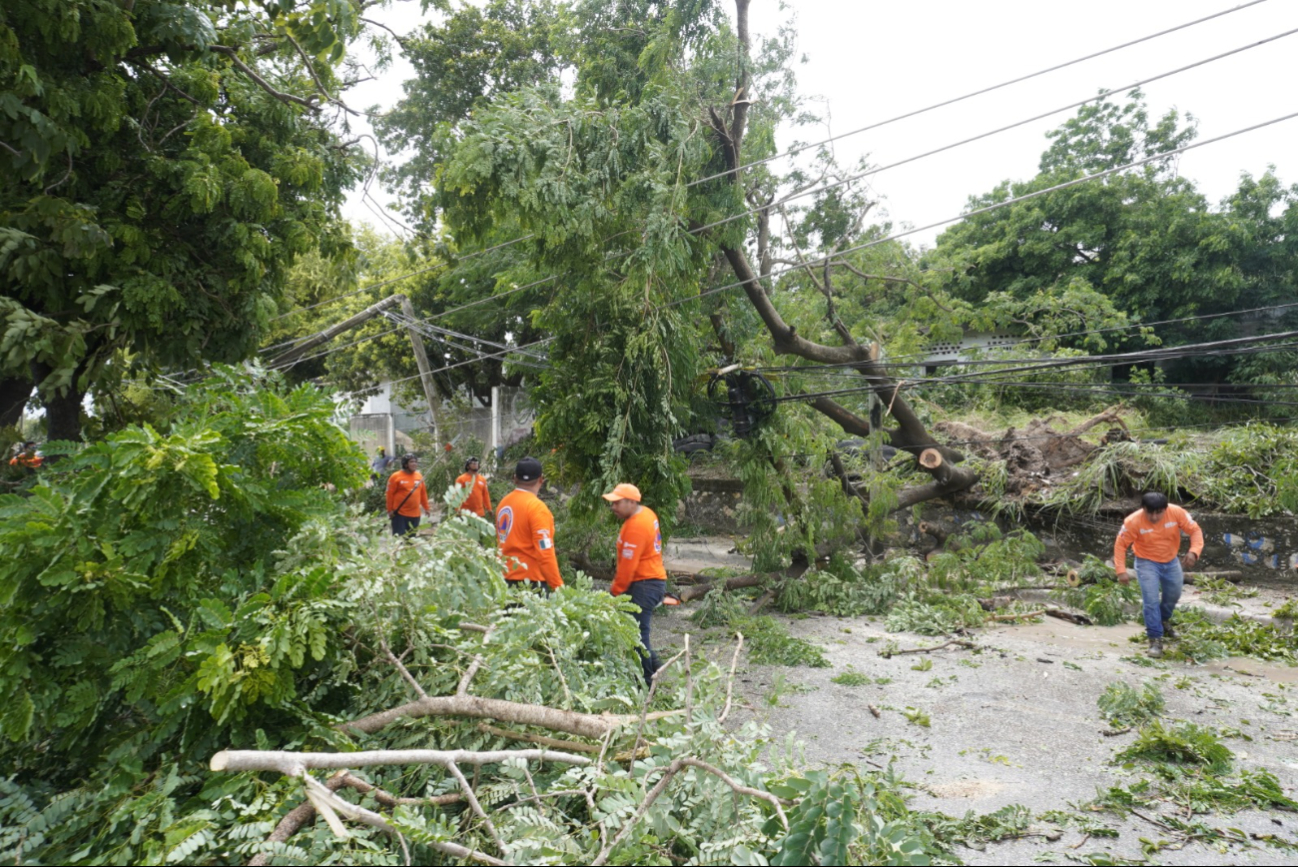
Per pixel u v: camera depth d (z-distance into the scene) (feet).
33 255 19.25
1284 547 37.11
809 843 8.86
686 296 28.73
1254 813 13.69
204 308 23.07
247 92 26.08
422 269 70.54
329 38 24.97
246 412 14.16
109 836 9.88
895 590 33.09
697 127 27.04
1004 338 65.10
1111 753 16.84
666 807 10.17
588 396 26.89
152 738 11.01
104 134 21.22
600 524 28.73
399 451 84.58
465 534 15.12
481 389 85.40
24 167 18.40
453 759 10.26
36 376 23.85
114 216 21.47
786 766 10.96
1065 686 21.89
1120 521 41.04
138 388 30.07
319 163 26.07
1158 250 65.26
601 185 24.80
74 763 11.59
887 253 39.14
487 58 61.11
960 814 13.74
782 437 34.06
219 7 25.08
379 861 8.97
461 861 9.66
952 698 20.74
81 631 11.37
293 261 26.16
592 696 13.62
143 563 11.66
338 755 9.72
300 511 13.51
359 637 13.24
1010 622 30.71
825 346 35.22
